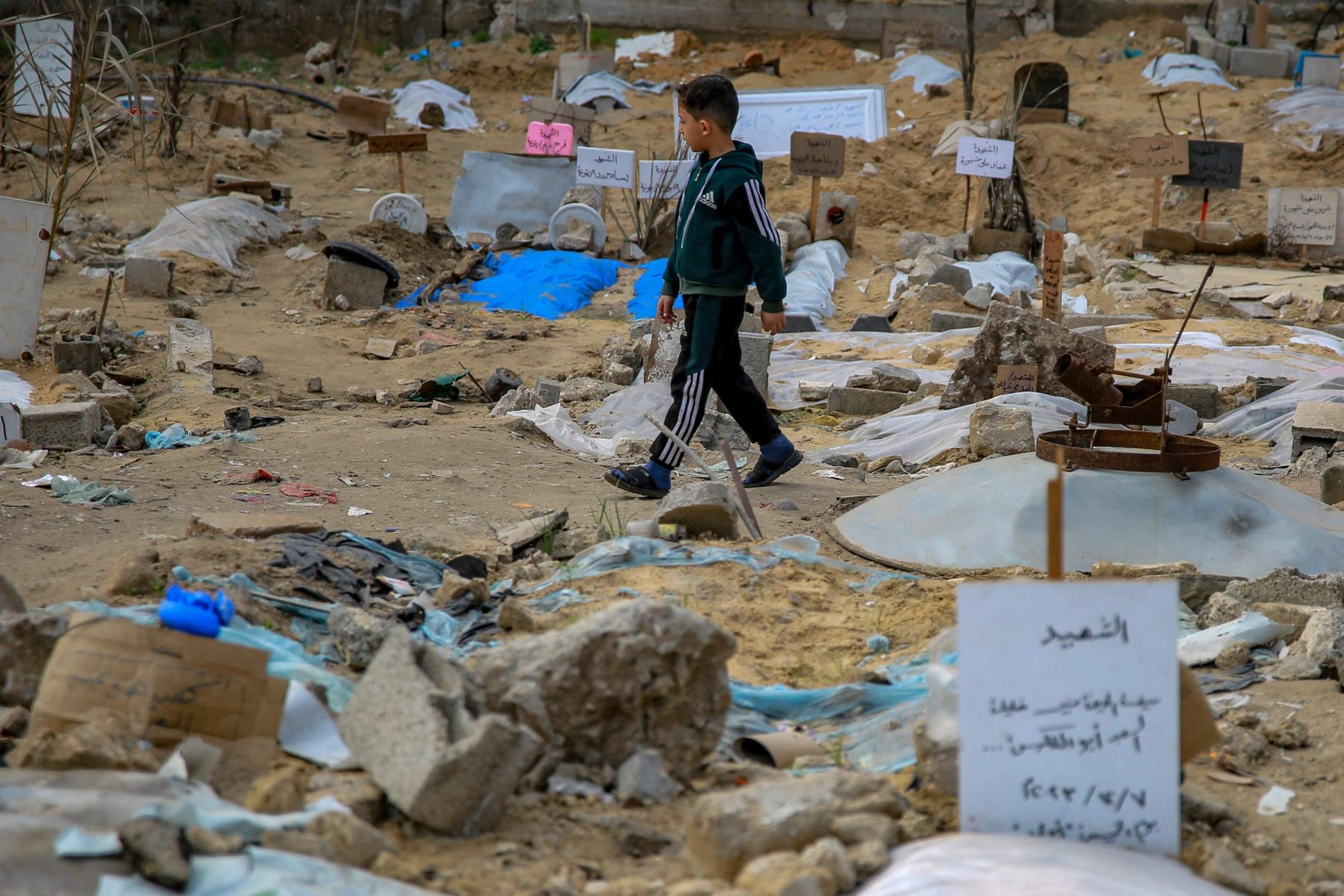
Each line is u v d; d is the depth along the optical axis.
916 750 8.74
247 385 29.05
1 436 20.81
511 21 86.88
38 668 8.98
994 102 68.19
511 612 11.65
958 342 34.66
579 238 46.06
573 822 8.02
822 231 49.06
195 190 52.25
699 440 24.86
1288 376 30.02
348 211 52.78
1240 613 12.69
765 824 7.41
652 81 80.88
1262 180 57.31
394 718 8.02
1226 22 78.62
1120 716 7.59
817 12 85.12
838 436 26.55
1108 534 15.21
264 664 8.37
